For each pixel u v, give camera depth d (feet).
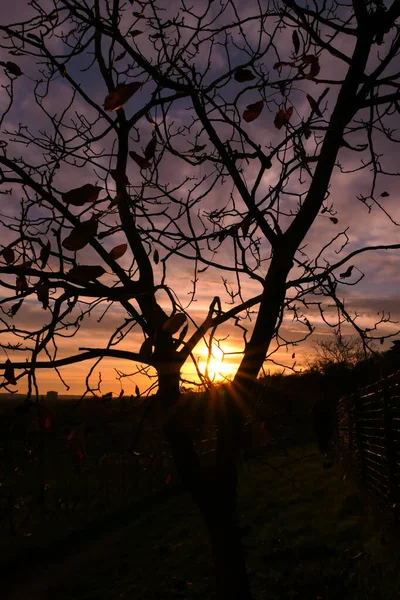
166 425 8.35
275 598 17.21
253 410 8.20
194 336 7.69
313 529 25.96
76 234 6.30
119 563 23.09
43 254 7.20
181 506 33.40
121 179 7.45
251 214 8.24
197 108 8.19
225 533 8.29
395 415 19.63
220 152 8.32
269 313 8.34
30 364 6.82
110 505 29.94
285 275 8.37
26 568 21.66
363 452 29.09
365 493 27.96
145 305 8.46
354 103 8.43
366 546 20.99
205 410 8.43
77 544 24.11
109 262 8.29
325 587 17.19
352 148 8.96
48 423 6.75
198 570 21.33
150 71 8.04
